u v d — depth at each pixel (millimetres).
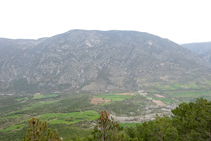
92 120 128125
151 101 180375
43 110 159875
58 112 152000
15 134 95500
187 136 30547
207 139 28391
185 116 34031
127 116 138250
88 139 63875
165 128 35750
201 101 35500
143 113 143875
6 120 129500
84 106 166000
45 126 19875
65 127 107938
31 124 19031
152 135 38438
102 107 161875
